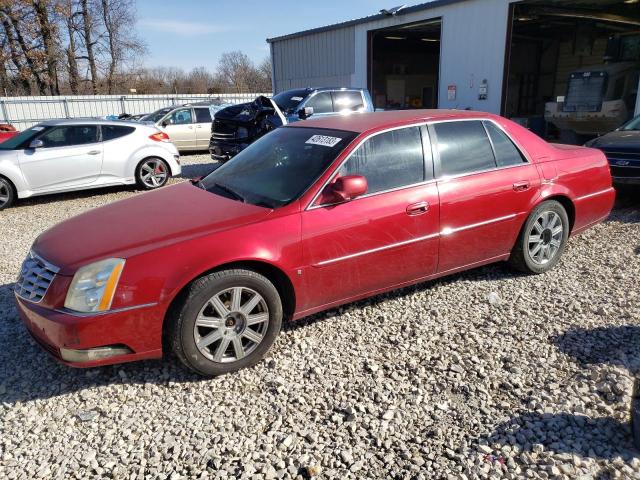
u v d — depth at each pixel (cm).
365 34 1694
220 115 1046
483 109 1377
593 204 494
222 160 1077
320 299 354
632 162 676
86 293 287
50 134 899
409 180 380
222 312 311
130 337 292
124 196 964
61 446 263
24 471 246
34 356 351
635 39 1570
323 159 365
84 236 326
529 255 455
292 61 2109
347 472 238
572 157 479
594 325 367
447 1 1397
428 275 404
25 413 291
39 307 297
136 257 294
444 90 1481
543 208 451
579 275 465
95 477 241
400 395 296
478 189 407
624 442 251
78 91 3566
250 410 288
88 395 305
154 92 4181
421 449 252
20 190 861
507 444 253
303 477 237
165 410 290
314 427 271
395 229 369
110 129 955
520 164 439
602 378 300
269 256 319
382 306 411
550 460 240
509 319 383
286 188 358
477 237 416
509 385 300
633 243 548
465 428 266
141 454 255
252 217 328
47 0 3045
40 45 3117
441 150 400
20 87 3164
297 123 453
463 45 1394
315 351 347
